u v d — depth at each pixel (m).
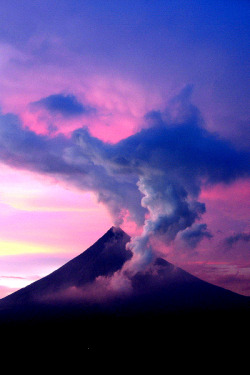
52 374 81.00
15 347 97.56
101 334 103.38
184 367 83.62
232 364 84.62
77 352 93.19
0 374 82.00
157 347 95.88
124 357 89.44
